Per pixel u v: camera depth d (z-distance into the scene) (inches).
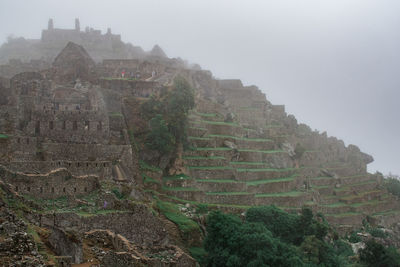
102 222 2230.6
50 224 1989.4
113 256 1855.3
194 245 2864.2
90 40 7007.9
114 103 3695.9
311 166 5910.4
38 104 3240.7
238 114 5807.1
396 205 6097.4
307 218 3467.0
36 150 2768.2
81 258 1803.6
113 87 4210.1
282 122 6560.0
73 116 3125.0
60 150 2876.5
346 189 5733.3
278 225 3373.5
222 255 2605.8
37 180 2343.8
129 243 2130.9
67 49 4480.8
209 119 4968.0
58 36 7003.0
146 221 2454.5
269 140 5285.4
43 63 5137.8
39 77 3821.4
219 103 5684.1
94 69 4579.2
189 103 3941.9
